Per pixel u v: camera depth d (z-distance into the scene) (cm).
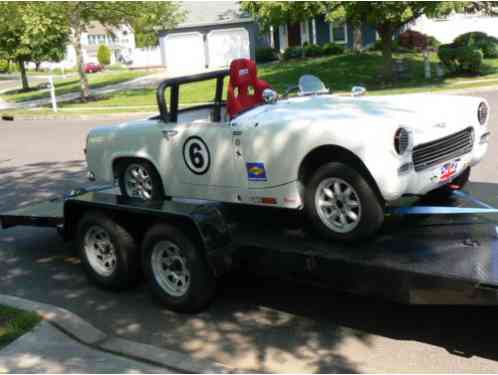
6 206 884
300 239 457
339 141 413
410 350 415
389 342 428
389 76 2167
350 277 404
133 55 4791
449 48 2228
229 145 487
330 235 443
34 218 632
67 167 1171
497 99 1612
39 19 2309
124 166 593
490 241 414
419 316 464
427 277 366
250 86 568
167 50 3797
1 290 570
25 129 1916
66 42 3788
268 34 3575
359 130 404
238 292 535
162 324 483
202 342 448
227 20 3584
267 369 404
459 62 2206
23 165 1224
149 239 498
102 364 409
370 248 422
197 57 3747
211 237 459
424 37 2902
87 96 2655
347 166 418
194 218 459
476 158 506
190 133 514
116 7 2481
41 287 575
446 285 361
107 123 1897
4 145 1570
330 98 555
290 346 433
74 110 2291
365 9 1903
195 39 3712
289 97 581
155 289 507
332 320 469
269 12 2072
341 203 432
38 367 405
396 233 447
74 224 581
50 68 6744
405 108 475
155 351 425
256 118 479
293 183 455
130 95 2680
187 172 529
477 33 2709
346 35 3312
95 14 2541
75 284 580
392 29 2095
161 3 2591
